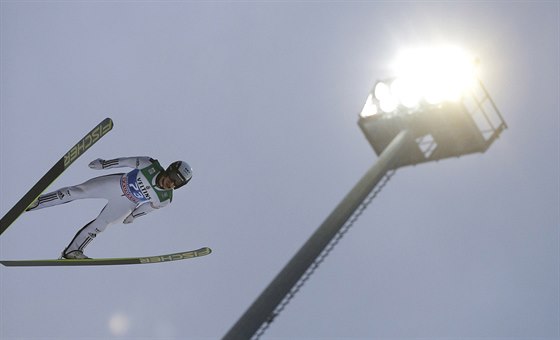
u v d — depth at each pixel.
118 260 39.09
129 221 37.38
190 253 40.75
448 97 79.38
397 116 82.12
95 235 37.38
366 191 75.19
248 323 61.78
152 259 39.88
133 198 36.81
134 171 36.69
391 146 79.75
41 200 36.72
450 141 81.44
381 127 83.56
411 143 82.06
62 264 38.47
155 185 36.53
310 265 67.62
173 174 36.31
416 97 80.88
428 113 80.12
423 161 83.06
